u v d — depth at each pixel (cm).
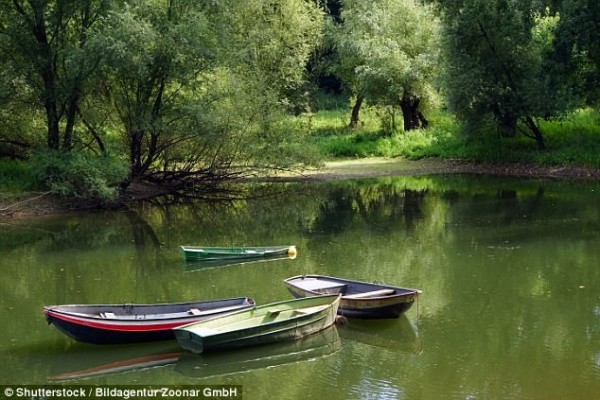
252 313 1184
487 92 3103
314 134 4344
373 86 3803
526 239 1844
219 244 1942
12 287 1527
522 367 1035
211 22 2634
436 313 1293
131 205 2638
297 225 2198
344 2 4547
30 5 2470
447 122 4003
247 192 2917
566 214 2159
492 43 3061
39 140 2672
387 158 3731
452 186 2870
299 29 3975
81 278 1605
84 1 2431
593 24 2814
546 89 2902
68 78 2472
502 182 2917
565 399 925
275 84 3809
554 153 3159
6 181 2555
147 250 1898
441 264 1627
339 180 3158
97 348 1153
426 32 3831
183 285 1541
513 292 1403
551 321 1233
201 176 2941
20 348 1160
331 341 1177
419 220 2181
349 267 1636
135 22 2344
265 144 2942
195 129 2608
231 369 1073
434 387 973
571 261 1622
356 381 1006
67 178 2491
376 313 1252
